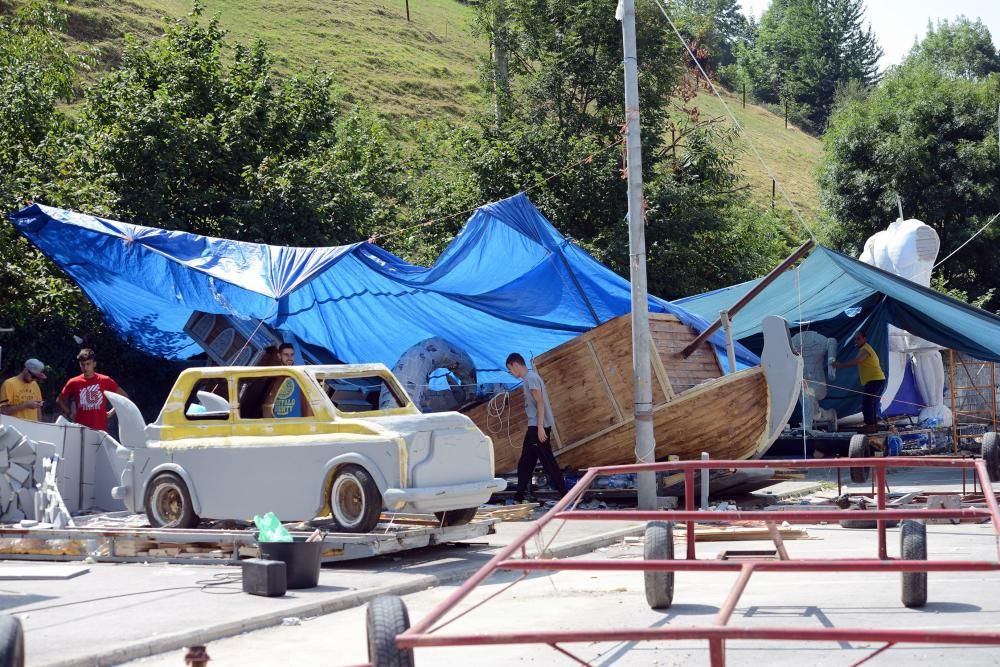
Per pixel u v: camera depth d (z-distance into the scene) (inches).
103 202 823.7
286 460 414.3
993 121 1647.4
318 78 1032.8
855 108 1758.1
